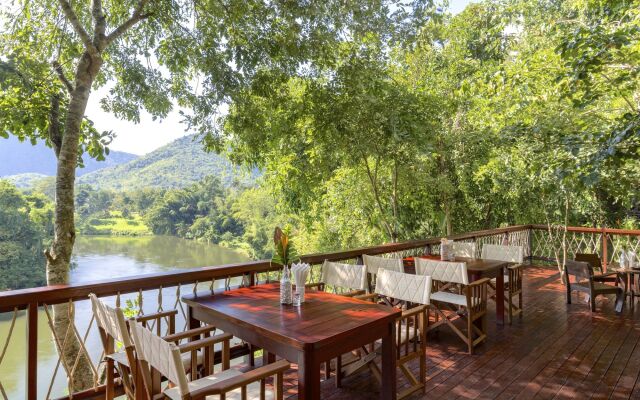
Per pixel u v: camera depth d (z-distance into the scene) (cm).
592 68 380
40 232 1257
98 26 476
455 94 642
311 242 1119
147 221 4034
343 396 277
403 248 488
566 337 400
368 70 532
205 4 492
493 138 695
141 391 188
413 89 612
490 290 549
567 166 393
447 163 830
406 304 347
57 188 451
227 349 222
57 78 537
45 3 520
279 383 183
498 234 749
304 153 659
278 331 201
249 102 534
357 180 771
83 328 1165
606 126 495
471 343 355
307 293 284
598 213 831
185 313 277
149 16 508
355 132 562
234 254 3038
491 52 883
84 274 2289
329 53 512
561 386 292
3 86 485
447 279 364
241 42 497
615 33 361
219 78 501
